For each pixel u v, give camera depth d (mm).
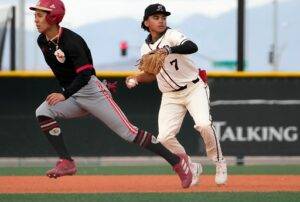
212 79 32719
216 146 21719
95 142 32625
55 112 19281
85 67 18438
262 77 32750
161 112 21828
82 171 29453
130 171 29438
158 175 27172
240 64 35375
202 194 20234
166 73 21156
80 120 32562
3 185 23000
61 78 19125
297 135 32750
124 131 19562
